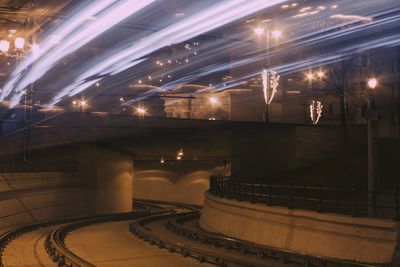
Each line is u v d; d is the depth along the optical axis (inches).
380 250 571.2
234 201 948.0
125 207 1811.0
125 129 1556.3
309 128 1566.2
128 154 1839.3
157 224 1336.1
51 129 1505.9
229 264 644.1
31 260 705.6
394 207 603.2
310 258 600.1
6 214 1196.5
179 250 788.0
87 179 1646.2
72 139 1540.4
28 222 1284.4
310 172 1489.9
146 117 1560.0
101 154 1673.2
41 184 1400.1
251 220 858.8
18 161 1378.0
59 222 1364.4
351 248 609.9
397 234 559.5
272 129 1595.7
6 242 880.3
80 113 1512.1
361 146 1542.8
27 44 951.6
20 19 944.9
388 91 1754.4
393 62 1761.8
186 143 1681.8
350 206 820.0
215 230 1026.7
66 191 1520.7
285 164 1572.3
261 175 1584.6
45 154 1536.7
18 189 1279.5
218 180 1215.6
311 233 689.6
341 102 1867.6
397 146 1294.3
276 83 1925.4
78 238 1024.2
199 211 1808.6
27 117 1598.2
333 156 1542.8
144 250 828.6
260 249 715.4
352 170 1405.0
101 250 828.6
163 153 1846.7
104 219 1462.8
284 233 748.0
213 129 1612.9
